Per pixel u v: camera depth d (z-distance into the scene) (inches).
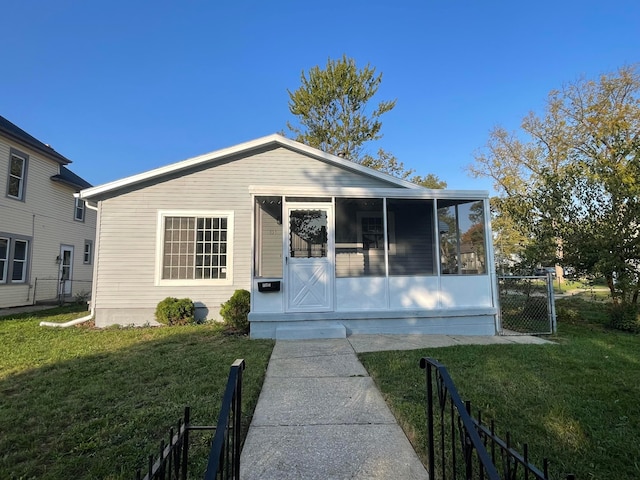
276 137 370.3
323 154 378.6
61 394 150.8
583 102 828.6
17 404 140.1
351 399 147.2
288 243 275.4
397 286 281.7
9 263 512.1
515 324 325.7
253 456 104.0
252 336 266.4
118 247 346.6
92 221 721.6
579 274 354.9
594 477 92.8
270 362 199.3
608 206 335.3
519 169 971.3
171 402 140.8
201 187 364.2
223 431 59.7
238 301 302.7
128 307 341.7
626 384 157.0
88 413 131.6
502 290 369.4
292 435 117.1
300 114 807.1
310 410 136.6
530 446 106.3
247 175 372.5
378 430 120.5
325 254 278.4
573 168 361.1
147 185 356.2
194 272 354.6
